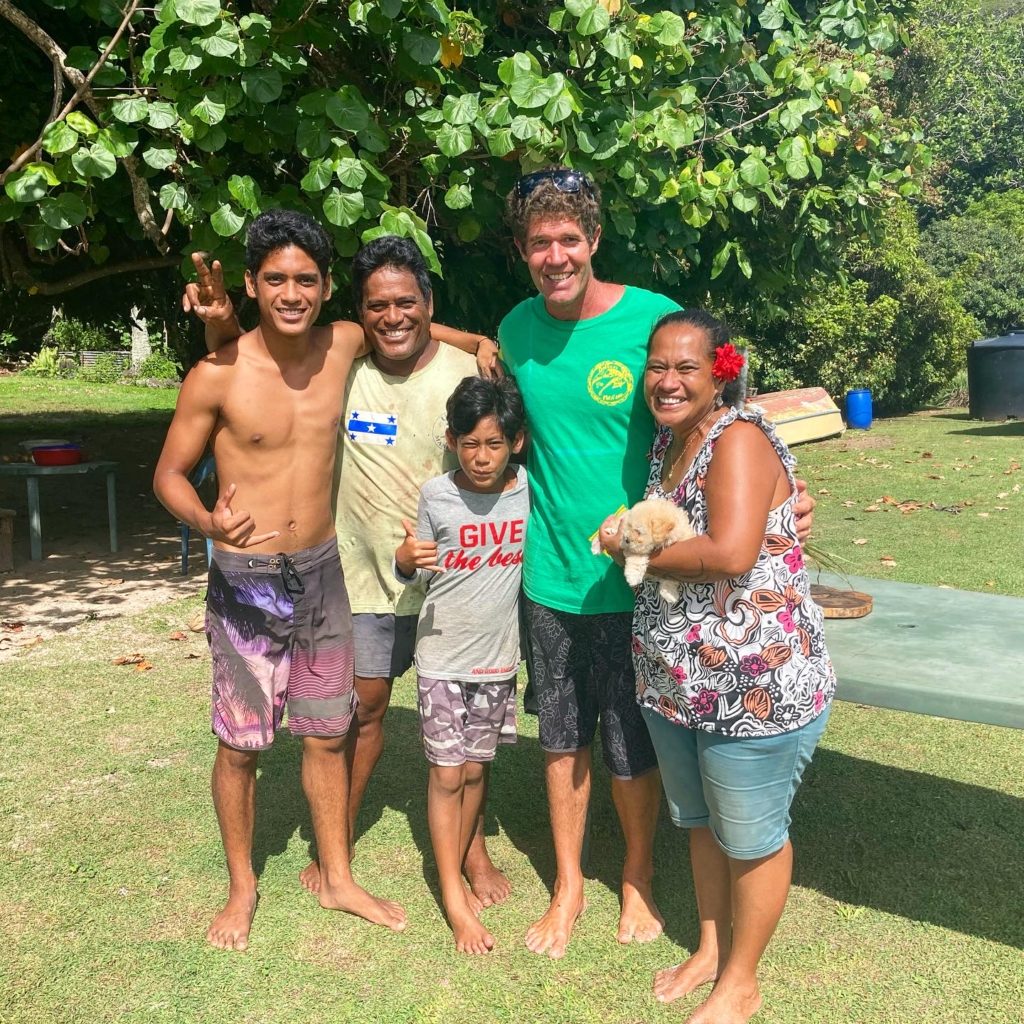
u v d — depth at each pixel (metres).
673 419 2.44
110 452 12.98
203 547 8.00
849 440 14.32
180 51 4.30
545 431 2.80
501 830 3.61
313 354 2.85
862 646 2.96
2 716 4.50
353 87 4.64
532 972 2.77
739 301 8.45
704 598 2.38
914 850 3.38
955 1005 2.60
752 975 2.54
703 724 2.39
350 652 3.00
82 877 3.22
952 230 23.03
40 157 5.11
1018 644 2.98
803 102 5.90
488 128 4.82
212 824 3.56
